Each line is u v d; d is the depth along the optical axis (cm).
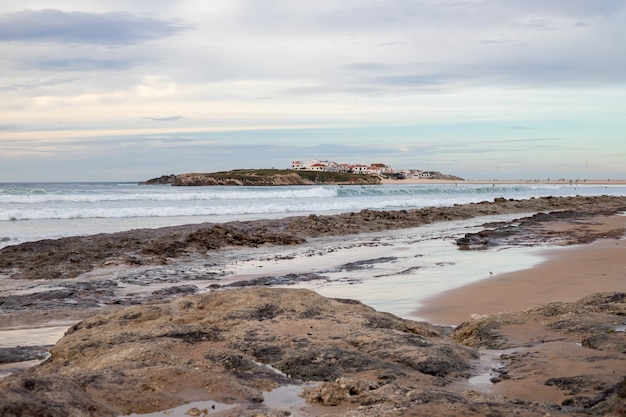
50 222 3406
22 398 564
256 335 920
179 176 14112
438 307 1370
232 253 2489
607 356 810
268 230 3161
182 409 652
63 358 892
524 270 1836
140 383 699
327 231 3225
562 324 1007
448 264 2041
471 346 966
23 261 2144
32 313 1402
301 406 677
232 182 13938
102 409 619
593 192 10562
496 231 3067
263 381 753
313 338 907
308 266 2114
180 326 957
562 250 2302
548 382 726
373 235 3200
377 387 706
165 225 3400
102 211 3850
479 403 632
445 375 784
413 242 2803
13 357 1010
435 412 603
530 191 10475
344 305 1099
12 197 4541
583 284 1556
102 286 1759
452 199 6625
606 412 609
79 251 2323
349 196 6656
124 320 1041
